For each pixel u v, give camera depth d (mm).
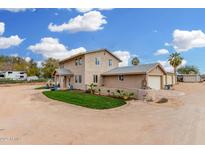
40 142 9703
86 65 33344
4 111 17578
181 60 51062
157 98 22422
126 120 13742
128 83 31594
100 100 21906
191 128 11430
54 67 70938
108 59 36406
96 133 10938
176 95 24531
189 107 17844
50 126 12492
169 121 13133
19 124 13086
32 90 34469
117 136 10375
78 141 9758
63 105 19656
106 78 35312
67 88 36688
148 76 29500
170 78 43062
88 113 16266
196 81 54750
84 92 29953
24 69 80188
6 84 50000
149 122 13031
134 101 21750
